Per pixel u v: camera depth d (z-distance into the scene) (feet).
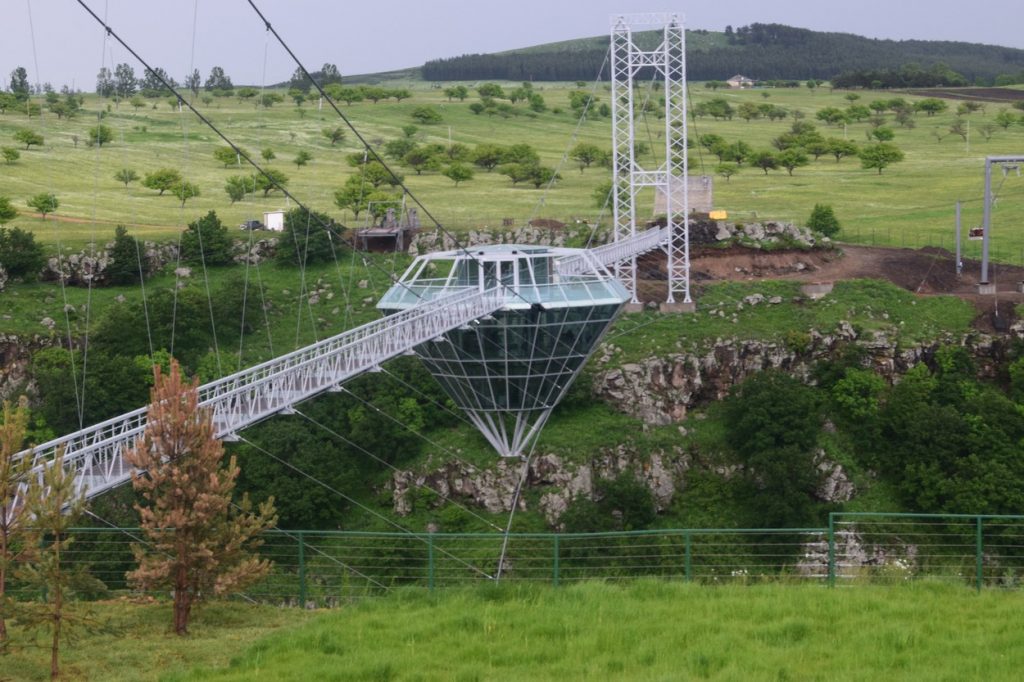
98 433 177.78
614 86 411.75
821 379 360.48
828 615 143.54
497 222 487.20
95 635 144.36
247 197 590.96
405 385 344.49
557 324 291.38
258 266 427.33
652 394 349.00
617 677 125.70
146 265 416.67
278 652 136.67
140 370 341.82
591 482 320.70
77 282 405.59
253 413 202.59
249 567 151.12
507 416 326.03
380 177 630.33
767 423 331.77
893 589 155.63
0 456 134.10
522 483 318.04
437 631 142.31
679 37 408.26
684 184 395.55
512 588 157.38
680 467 332.39
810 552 301.43
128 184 617.21
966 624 140.36
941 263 441.68
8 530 134.51
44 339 367.66
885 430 339.57
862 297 390.01
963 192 626.23
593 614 145.79
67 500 142.82
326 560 288.51
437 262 422.00
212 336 380.37
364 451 317.63
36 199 506.89
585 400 345.92
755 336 368.48
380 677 127.65
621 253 374.84
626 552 292.20
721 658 129.29
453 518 312.50
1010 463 318.04
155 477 149.48
